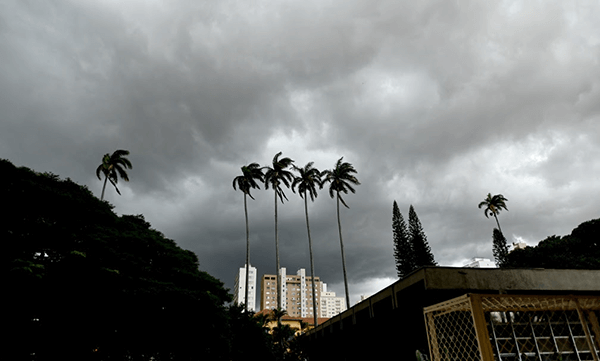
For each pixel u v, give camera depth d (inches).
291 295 5447.8
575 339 237.8
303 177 1910.7
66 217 618.8
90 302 545.0
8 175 575.8
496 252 2050.9
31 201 572.7
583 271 327.0
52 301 513.7
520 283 311.7
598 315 240.7
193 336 689.0
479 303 183.0
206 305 684.1
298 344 1022.4
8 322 483.5
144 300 589.3
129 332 616.4
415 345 354.6
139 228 829.2
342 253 1648.6
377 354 467.2
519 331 232.8
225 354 799.1
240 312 1010.1
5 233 513.0
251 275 5442.9
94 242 607.8
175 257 779.4
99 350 622.2
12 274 449.7
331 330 707.4
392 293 396.5
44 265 515.8
